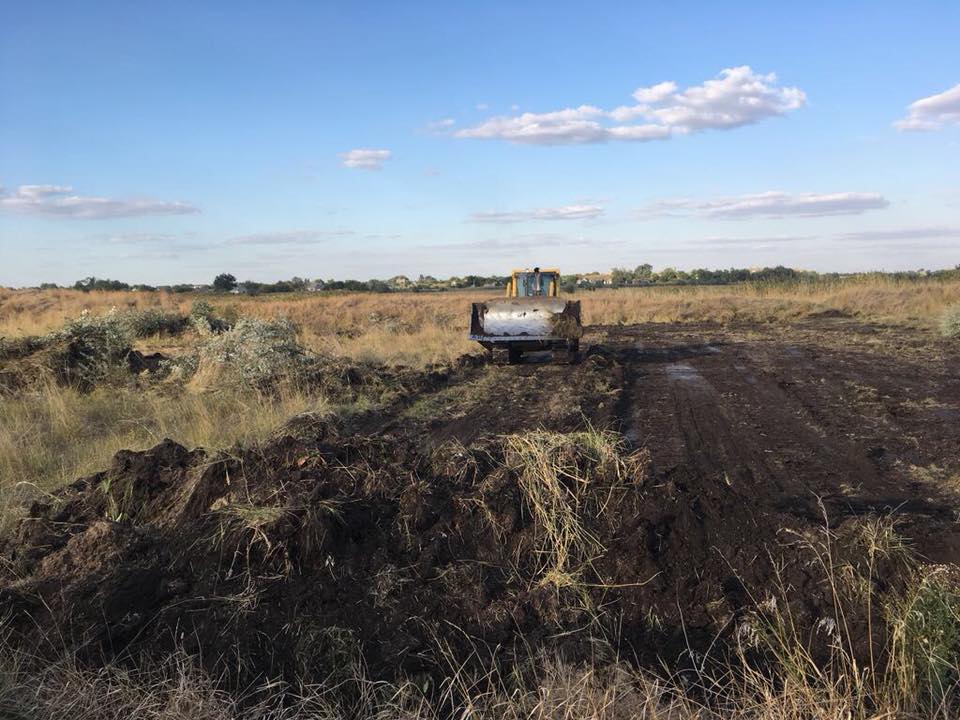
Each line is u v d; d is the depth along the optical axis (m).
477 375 15.34
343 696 3.83
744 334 25.14
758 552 5.09
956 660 3.83
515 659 4.07
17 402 10.66
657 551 5.04
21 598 4.27
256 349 12.91
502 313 17.03
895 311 31.50
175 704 3.51
